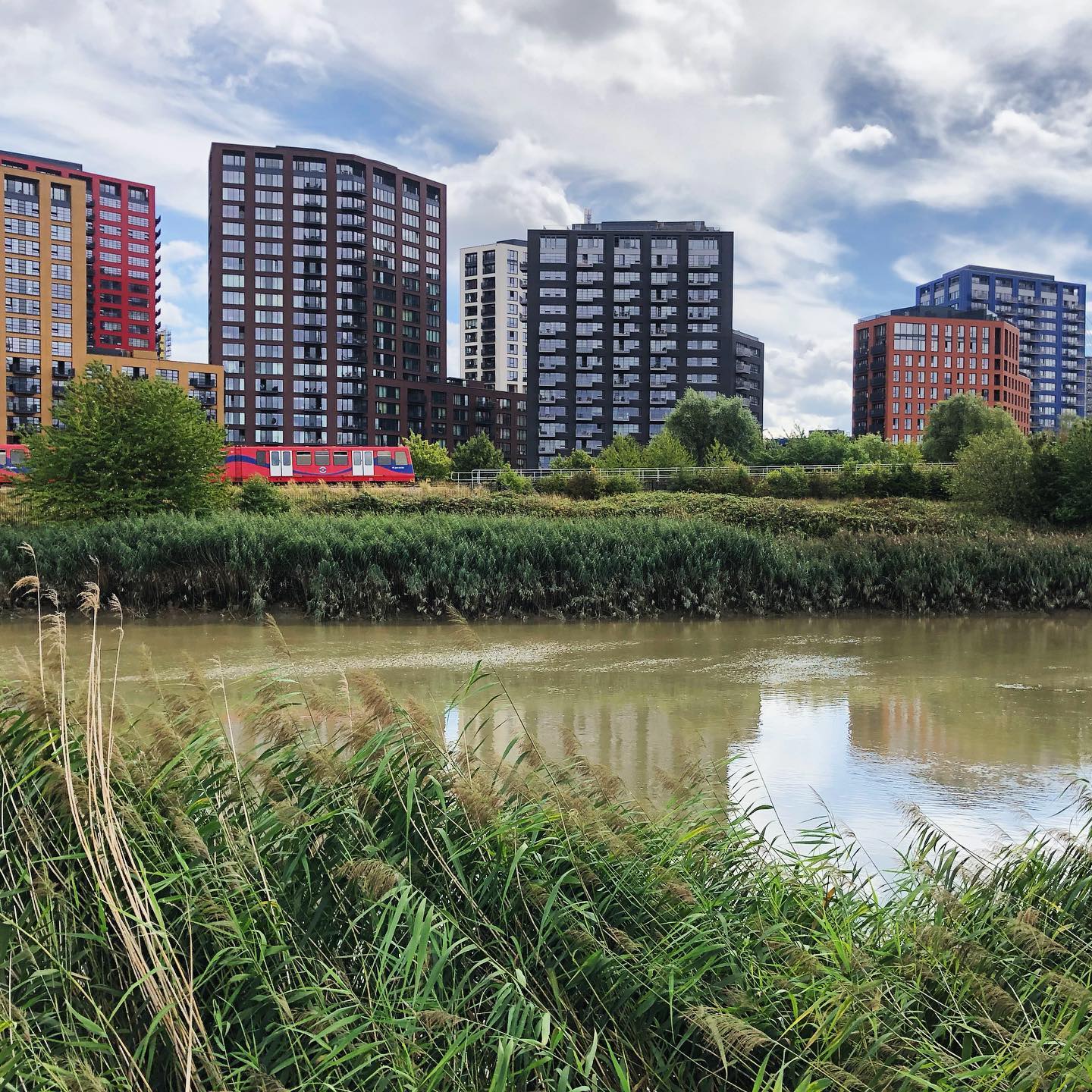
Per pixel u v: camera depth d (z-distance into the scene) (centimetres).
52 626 481
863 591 2572
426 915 405
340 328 14888
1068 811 862
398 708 509
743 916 479
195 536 2397
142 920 364
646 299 13450
